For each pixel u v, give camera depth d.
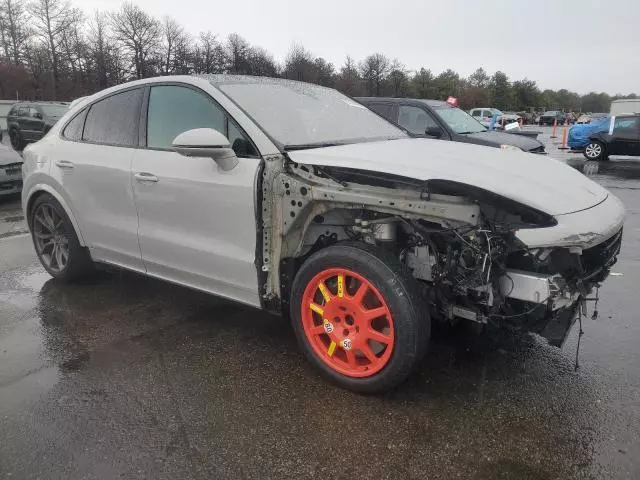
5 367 3.29
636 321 3.95
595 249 2.83
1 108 30.19
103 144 4.05
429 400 2.89
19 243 6.35
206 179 3.28
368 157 2.93
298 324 3.10
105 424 2.70
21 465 2.40
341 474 2.35
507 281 2.63
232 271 3.30
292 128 3.41
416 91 82.00
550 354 3.40
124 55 60.41
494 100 89.50
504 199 2.58
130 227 3.86
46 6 53.31
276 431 2.64
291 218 3.00
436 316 3.03
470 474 2.34
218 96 3.38
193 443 2.55
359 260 2.76
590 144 16.94
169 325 3.90
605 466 2.38
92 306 4.27
